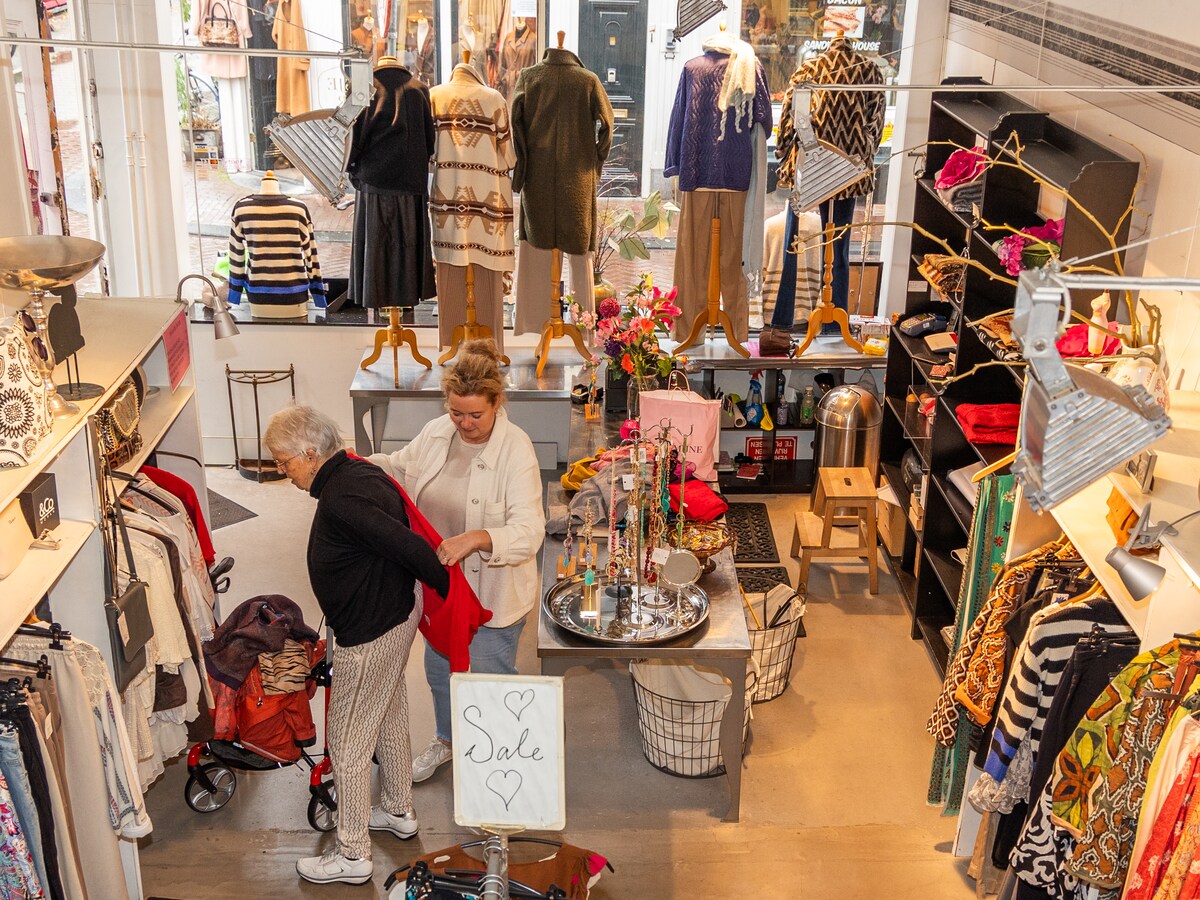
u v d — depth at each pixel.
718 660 3.96
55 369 3.72
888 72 6.99
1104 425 1.64
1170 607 2.76
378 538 3.41
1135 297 4.10
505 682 2.18
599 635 3.93
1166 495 2.88
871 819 4.31
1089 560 3.16
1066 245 4.02
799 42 6.95
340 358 7.18
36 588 3.02
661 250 7.45
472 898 2.45
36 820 2.83
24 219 4.66
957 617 4.52
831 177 4.20
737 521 6.67
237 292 7.14
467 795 2.25
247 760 4.16
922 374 5.86
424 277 6.22
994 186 4.72
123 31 6.50
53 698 2.99
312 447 3.44
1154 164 3.99
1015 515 3.74
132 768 3.35
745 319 6.81
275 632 4.14
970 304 5.00
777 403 7.04
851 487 5.82
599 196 7.37
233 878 3.96
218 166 7.11
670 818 4.29
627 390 5.58
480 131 6.04
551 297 6.61
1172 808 2.43
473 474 3.92
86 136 6.45
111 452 3.96
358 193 6.04
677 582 3.91
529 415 7.30
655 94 7.11
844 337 6.88
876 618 5.75
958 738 4.12
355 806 3.83
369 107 5.76
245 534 6.44
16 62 5.59
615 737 4.79
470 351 3.84
